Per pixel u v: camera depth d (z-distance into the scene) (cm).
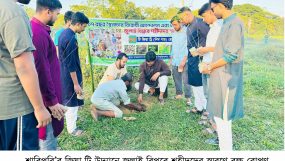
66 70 292
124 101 335
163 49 341
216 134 314
